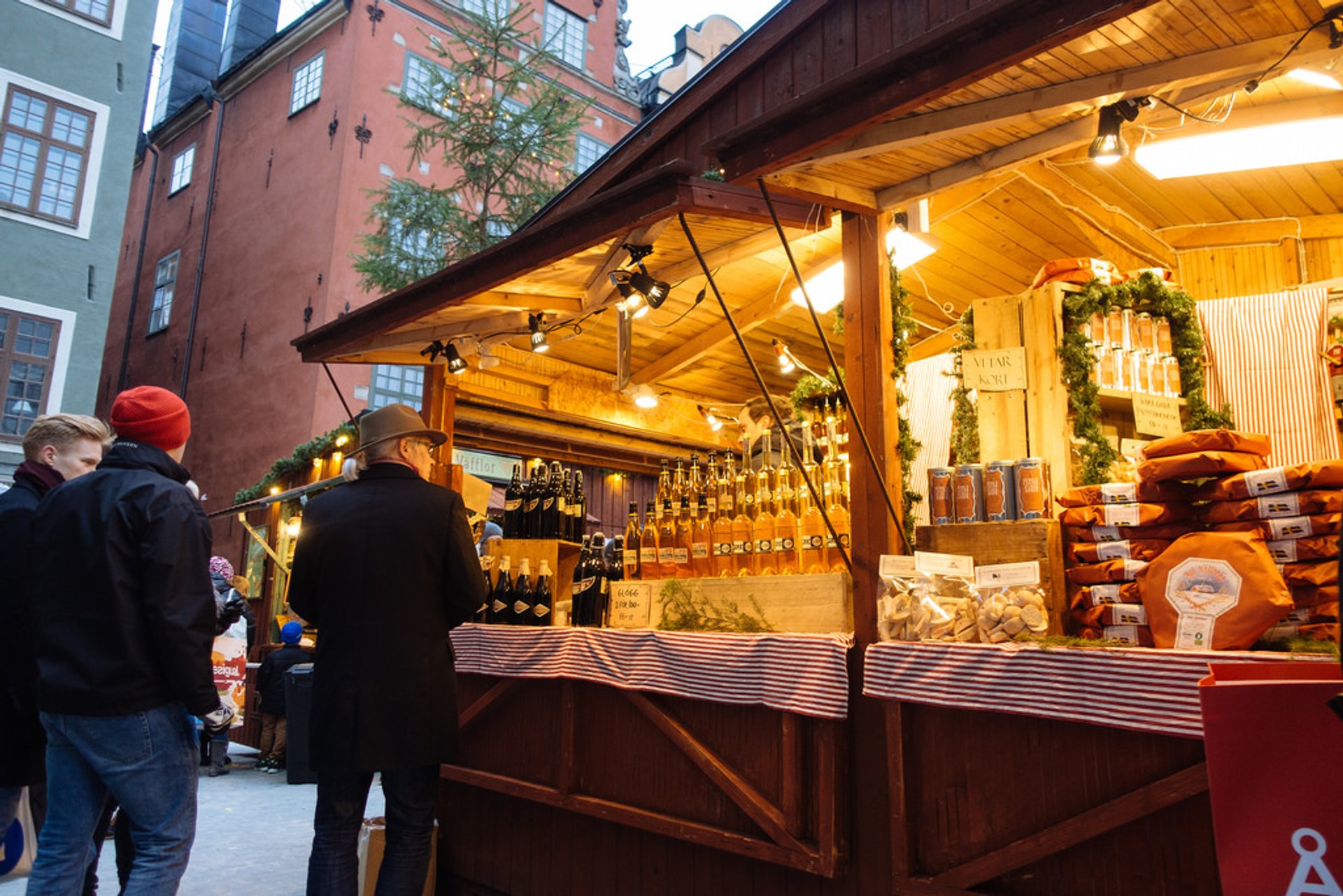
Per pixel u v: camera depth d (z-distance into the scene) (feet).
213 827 16.33
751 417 14.15
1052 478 9.78
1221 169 11.11
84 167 43.47
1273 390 10.71
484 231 39.22
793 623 9.15
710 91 13.93
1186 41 6.86
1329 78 7.28
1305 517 6.67
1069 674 6.77
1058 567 7.87
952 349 13.16
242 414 51.93
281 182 54.19
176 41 72.13
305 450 33.58
